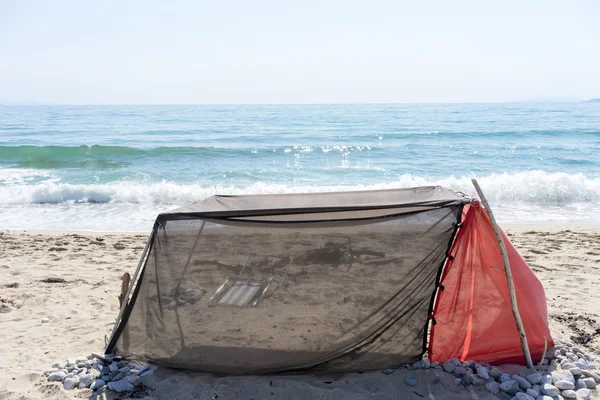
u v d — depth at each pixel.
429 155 25.77
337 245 4.86
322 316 4.86
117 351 5.01
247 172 20.92
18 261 8.75
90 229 12.16
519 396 4.19
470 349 4.93
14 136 37.59
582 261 8.62
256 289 4.90
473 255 4.95
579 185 15.91
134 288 5.20
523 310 4.90
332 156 25.61
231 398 4.30
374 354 4.84
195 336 4.88
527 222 12.90
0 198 15.11
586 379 4.45
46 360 5.05
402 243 4.85
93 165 22.53
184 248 4.95
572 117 60.41
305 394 4.35
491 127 42.59
